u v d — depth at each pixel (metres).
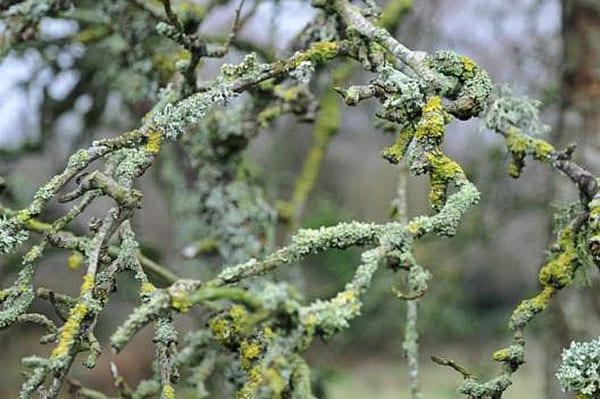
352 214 3.14
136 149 1.39
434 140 1.33
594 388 1.33
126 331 1.20
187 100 1.38
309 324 1.21
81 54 2.38
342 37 1.56
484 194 2.75
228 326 1.41
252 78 1.40
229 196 1.96
